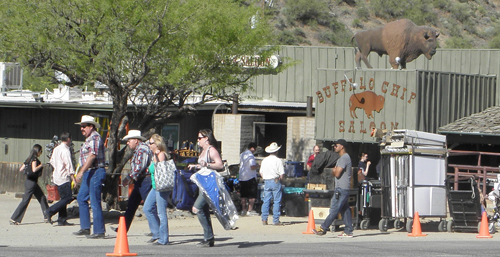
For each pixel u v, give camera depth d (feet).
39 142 95.96
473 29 256.52
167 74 59.62
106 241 38.34
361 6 251.60
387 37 79.71
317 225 49.11
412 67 95.76
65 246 35.60
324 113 81.51
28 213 58.85
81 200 39.73
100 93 94.79
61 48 52.95
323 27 229.66
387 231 49.70
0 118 98.43
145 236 42.83
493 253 32.40
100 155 38.78
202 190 33.58
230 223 34.01
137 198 38.73
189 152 74.79
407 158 48.70
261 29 64.59
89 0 53.31
